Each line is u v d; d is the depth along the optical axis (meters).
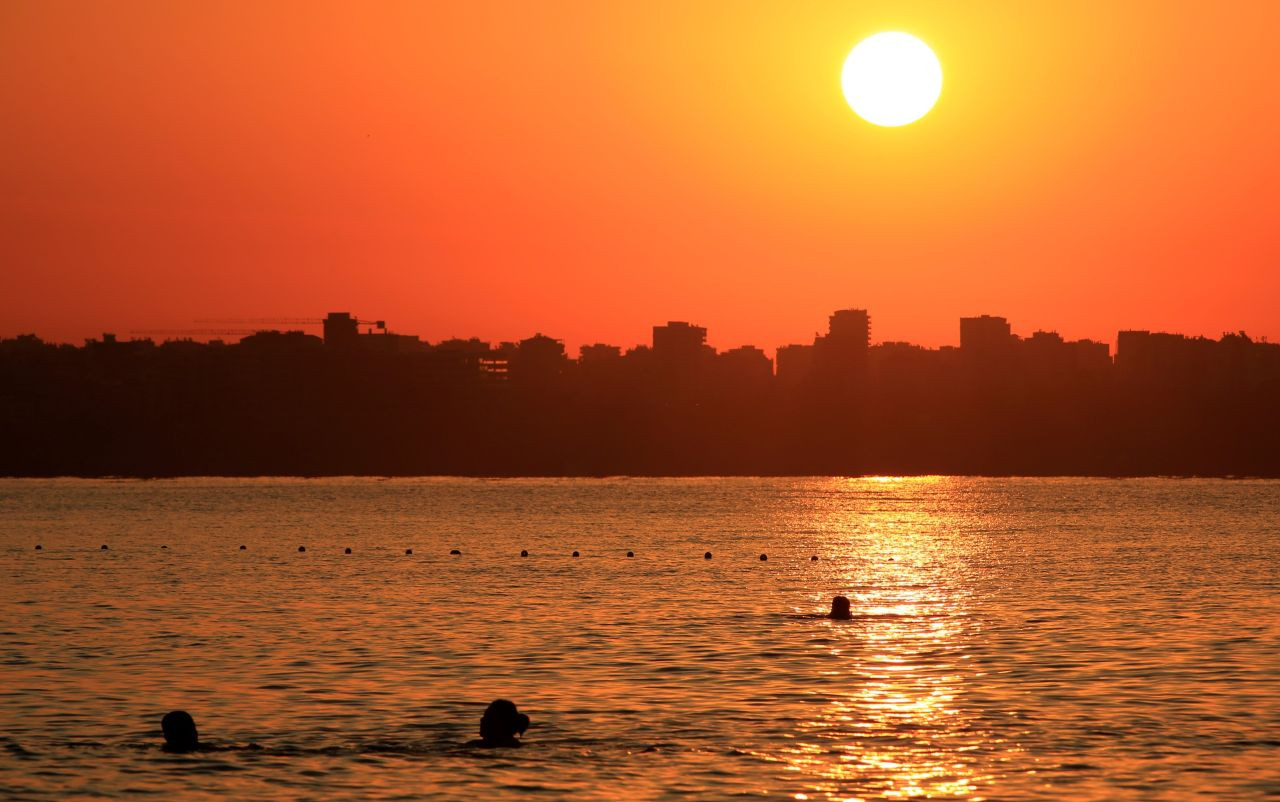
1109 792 68.44
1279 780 70.31
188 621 131.75
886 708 87.31
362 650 111.38
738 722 83.12
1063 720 83.50
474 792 68.44
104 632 123.25
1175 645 113.56
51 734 80.19
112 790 69.06
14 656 108.56
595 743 77.94
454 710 86.75
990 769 72.50
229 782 70.25
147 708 87.50
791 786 69.50
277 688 94.19
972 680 96.88
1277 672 99.62
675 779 70.62
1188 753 75.50
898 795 68.19
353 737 79.31
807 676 98.56
